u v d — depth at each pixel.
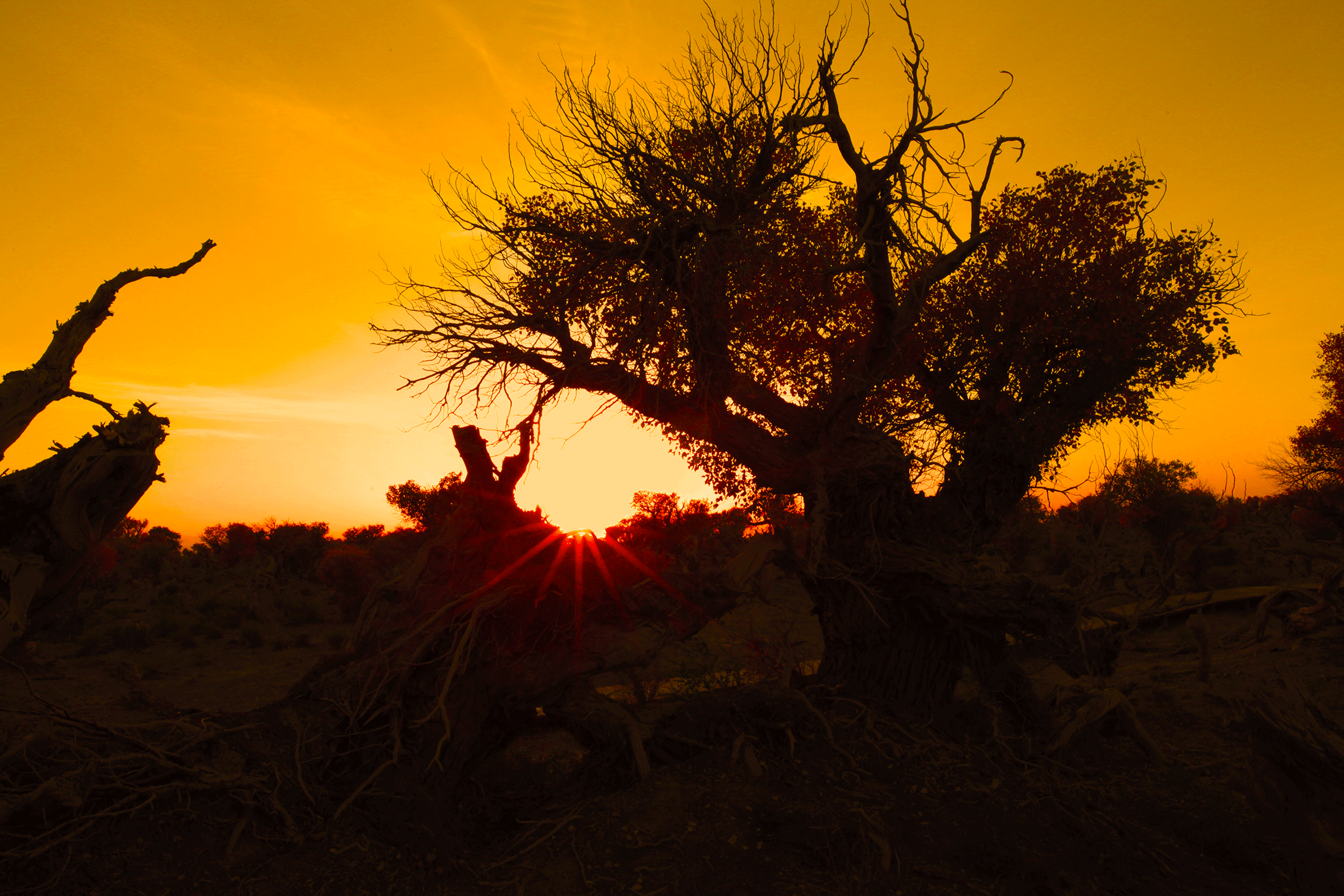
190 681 24.06
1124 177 11.78
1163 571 12.94
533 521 9.93
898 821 8.36
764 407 11.31
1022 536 16.66
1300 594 17.67
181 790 7.64
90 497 8.61
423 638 8.99
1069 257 11.53
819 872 7.39
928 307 12.08
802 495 11.48
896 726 10.41
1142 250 11.44
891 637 11.42
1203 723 11.88
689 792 8.72
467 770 9.12
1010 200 12.39
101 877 6.61
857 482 11.05
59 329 8.92
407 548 43.41
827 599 11.83
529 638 9.43
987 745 10.47
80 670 23.27
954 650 11.48
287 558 74.12
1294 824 4.95
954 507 12.07
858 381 10.52
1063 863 7.73
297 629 39.31
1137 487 18.36
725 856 7.62
